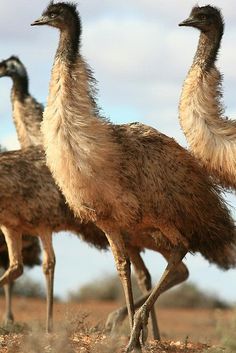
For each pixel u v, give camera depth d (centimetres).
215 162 1512
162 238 1541
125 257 1459
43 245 1750
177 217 1466
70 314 1934
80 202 1434
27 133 1948
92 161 1405
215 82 1539
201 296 4266
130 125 1490
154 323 1711
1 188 1712
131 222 1455
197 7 1592
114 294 4344
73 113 1414
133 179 1441
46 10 1500
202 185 1493
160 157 1466
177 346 1480
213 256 1560
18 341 1398
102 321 1933
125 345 1434
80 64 1437
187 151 1506
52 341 1294
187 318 3347
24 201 1725
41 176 1734
